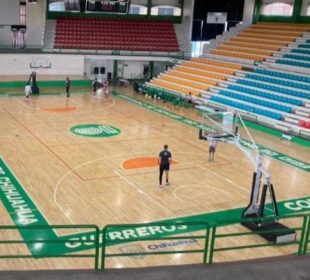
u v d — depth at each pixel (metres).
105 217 11.66
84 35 34.69
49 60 32.84
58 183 13.92
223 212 12.38
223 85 28.69
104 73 35.34
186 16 37.12
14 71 32.16
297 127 22.00
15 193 12.96
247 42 33.25
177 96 27.84
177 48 36.16
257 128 22.95
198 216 12.03
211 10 36.94
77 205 12.32
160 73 34.03
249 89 27.05
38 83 31.16
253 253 10.23
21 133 19.58
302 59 28.28
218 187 14.32
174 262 9.60
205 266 7.05
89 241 7.73
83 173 14.94
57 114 23.72
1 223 10.98
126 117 23.81
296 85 25.81
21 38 34.09
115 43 34.97
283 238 10.70
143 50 35.28
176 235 10.90
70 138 19.19
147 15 37.34
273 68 28.80
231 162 17.05
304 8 32.44
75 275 6.58
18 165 15.40
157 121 23.20
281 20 34.16
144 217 11.79
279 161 17.69
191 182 14.65
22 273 6.54
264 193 11.39
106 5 33.44
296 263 7.28
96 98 28.92
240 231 11.28
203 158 17.38
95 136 19.69
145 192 13.56
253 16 35.69
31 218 11.36
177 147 18.67
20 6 33.50
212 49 34.19
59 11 35.31
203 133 18.22
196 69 31.88
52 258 9.45
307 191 14.48
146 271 6.80
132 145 18.59
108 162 16.23
